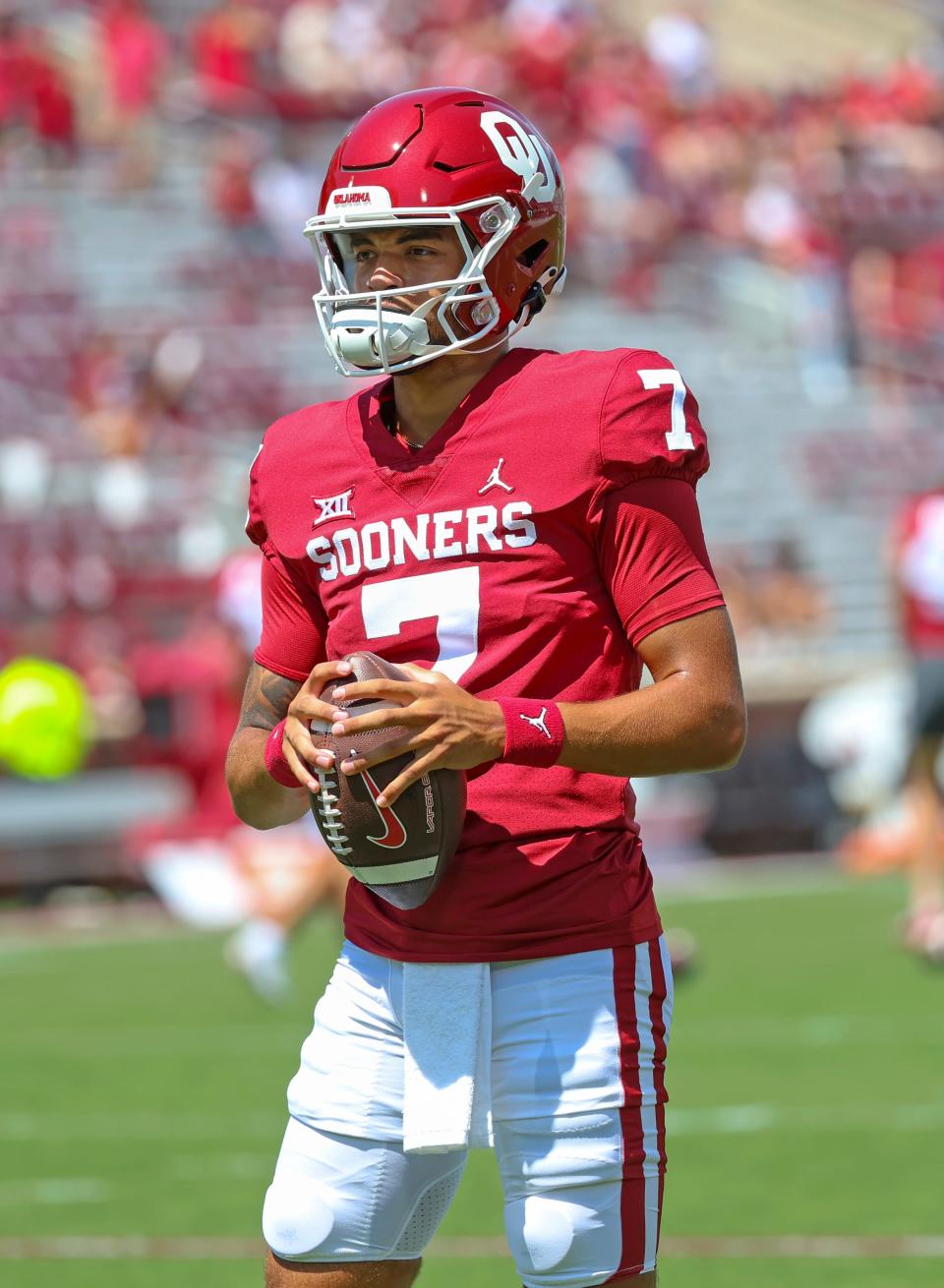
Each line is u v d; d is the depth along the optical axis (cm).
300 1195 1165
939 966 3872
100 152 7775
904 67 10225
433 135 1166
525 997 1133
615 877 1157
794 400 7950
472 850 1147
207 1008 3584
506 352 1209
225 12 8712
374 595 1165
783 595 6456
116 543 5694
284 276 7431
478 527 1142
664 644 1134
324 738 1130
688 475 1152
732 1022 3306
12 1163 2402
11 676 4309
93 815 5075
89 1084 2892
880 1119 2547
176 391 6675
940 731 3922
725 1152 2386
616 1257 1120
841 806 5909
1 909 5125
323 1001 1203
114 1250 1997
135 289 7200
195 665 5122
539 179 1194
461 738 1100
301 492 1203
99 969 4119
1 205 7381
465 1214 2144
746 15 11925
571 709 1116
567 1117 1112
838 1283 1839
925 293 9062
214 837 4981
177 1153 2439
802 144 9462
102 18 8744
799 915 4688
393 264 1173
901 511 7606
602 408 1132
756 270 8588
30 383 6519
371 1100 1157
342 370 1193
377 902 1180
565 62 9019
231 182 7581
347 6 9100
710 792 5888
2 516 5631
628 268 8269
